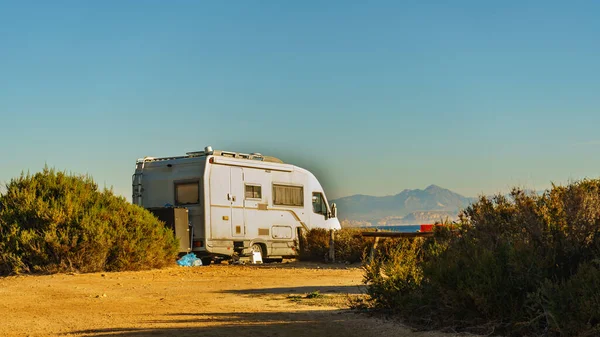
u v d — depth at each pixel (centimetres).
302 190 2475
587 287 732
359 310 1039
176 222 2058
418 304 927
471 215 1083
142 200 2253
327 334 859
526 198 1056
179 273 1755
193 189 2158
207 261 2244
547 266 827
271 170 2355
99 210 1795
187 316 1016
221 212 2169
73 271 1709
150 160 2283
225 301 1191
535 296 778
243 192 2247
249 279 1592
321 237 2342
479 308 834
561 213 930
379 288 1016
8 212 1747
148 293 1328
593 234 875
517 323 780
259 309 1084
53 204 1742
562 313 736
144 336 852
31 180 1814
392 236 1898
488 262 848
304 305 1117
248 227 2250
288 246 2388
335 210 2631
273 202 2352
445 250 990
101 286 1445
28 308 1126
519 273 827
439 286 878
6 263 1688
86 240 1722
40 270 1692
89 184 1881
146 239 1869
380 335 849
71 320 997
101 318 1011
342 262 2208
